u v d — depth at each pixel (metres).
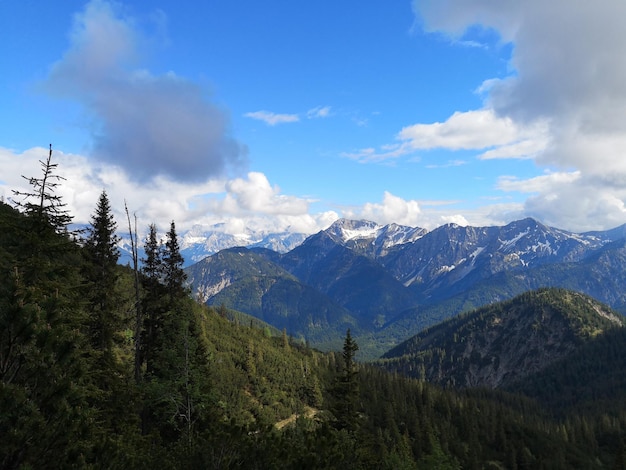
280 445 15.11
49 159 20.20
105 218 27.75
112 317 26.59
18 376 10.28
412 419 152.62
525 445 160.75
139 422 26.50
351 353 41.50
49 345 10.54
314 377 148.75
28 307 10.33
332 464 15.73
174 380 26.05
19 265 17.97
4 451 9.09
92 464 10.59
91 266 25.53
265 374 152.25
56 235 20.47
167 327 28.98
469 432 163.00
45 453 9.71
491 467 142.88
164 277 33.12
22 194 19.44
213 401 27.72
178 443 17.17
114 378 24.52
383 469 29.56
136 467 12.85
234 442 14.64
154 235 33.59
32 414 9.54
